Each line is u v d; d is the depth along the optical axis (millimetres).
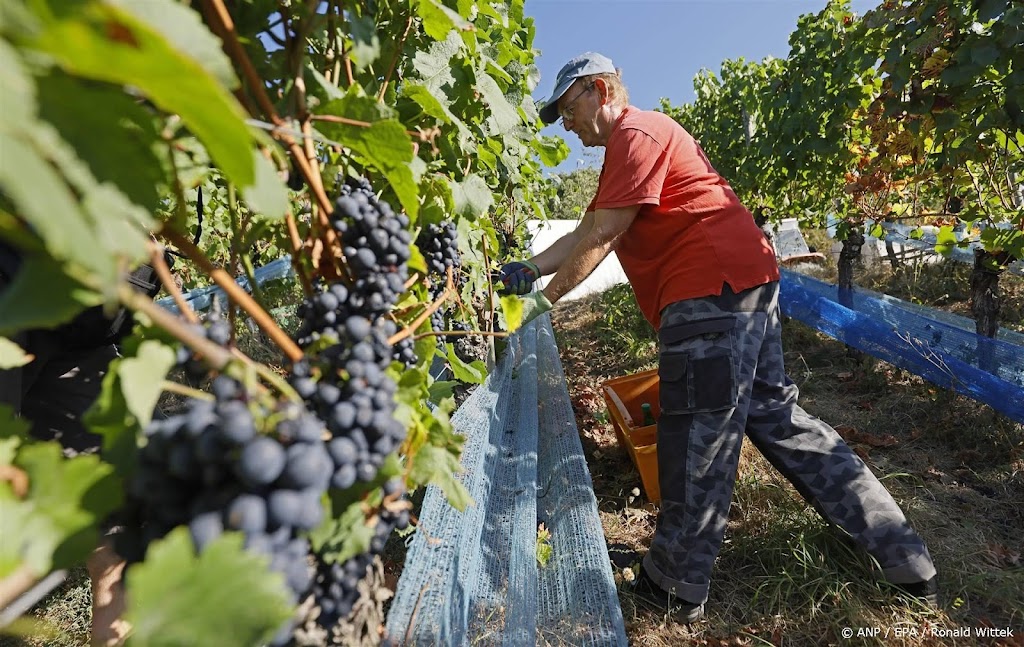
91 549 627
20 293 554
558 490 2785
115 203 521
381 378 821
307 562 790
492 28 2533
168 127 783
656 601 2367
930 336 4242
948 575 2416
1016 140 3877
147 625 500
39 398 1527
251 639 535
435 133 1319
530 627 1716
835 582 2312
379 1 1425
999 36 3314
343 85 1304
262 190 676
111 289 453
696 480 2199
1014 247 3605
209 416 641
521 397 3635
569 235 2906
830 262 10023
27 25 407
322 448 686
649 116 2377
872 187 5523
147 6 507
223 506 623
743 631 2250
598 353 6641
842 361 5242
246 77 865
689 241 2254
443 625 1475
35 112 478
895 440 3646
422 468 1005
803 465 2354
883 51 4441
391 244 980
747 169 7387
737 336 2184
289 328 3877
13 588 562
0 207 661
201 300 3586
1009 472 3184
